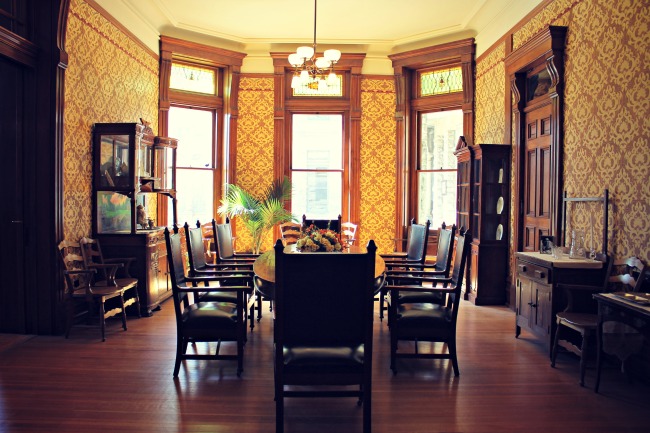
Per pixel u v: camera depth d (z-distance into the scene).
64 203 4.61
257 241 7.22
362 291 2.48
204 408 2.97
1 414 2.86
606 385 3.40
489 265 5.98
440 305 4.08
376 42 7.42
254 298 4.71
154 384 3.35
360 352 2.62
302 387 3.35
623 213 3.70
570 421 2.84
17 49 4.13
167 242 3.44
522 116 5.61
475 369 3.70
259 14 6.38
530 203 5.51
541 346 4.29
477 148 5.98
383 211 7.73
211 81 7.54
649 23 3.40
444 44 7.04
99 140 5.11
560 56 4.63
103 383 3.36
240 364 3.52
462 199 6.57
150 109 6.63
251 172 7.65
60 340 4.35
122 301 4.69
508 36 5.82
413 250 4.89
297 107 7.69
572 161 4.48
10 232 4.50
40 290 4.50
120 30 5.70
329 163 7.83
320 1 5.91
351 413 2.94
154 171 6.08
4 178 4.47
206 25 6.82
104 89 5.34
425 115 7.65
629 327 3.19
